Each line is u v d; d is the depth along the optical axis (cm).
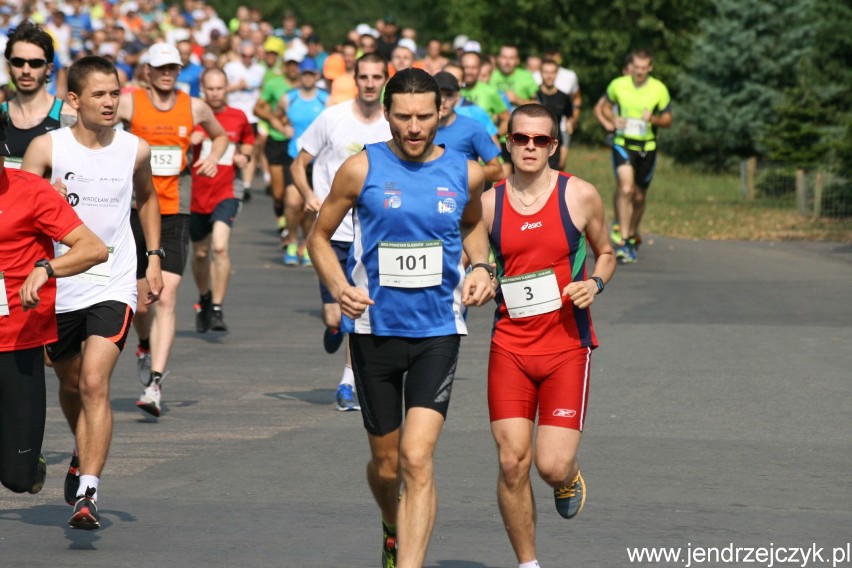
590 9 13388
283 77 5944
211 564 1720
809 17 7562
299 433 2536
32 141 2048
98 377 1908
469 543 1825
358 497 2069
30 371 1778
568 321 1698
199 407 2791
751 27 9675
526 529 1655
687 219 6838
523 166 1703
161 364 2650
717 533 1867
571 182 1714
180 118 2895
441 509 1994
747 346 3406
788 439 2445
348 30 17288
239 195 3756
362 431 2555
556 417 1675
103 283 2002
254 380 3095
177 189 2853
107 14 9738
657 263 5238
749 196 8031
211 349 3500
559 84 6044
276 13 17225
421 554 1555
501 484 1655
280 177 5725
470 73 4850
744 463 2267
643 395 2831
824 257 5406
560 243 1705
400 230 1630
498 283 1711
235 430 2564
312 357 3394
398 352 1636
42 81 2239
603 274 1700
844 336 3544
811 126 7256
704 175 9781
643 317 3881
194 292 4625
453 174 1644
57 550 1786
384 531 1684
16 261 1770
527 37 13862
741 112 9506
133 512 1983
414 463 1575
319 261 1659
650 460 2286
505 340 1705
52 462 2331
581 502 1733
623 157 5238
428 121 1619
